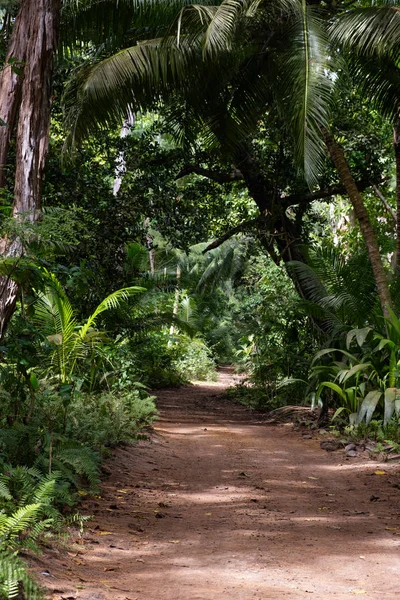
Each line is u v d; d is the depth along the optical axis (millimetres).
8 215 6594
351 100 15617
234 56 12883
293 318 17094
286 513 6512
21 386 6727
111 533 5488
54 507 5703
